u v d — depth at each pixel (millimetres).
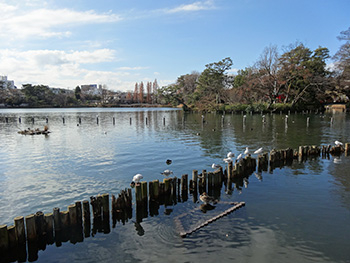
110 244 8273
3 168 16750
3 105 115375
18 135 32406
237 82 85250
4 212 10328
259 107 66250
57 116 67000
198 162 17734
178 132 33812
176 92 120500
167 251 7789
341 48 61250
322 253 7559
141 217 10016
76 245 8281
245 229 8906
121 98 163625
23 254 7934
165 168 16281
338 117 53375
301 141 26078
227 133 32281
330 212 10117
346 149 19922
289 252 7613
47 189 12773
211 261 7273
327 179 13992
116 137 29891
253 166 15984
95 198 9719
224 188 12922
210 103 77938
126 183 13547
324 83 62844
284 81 63656
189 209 10602
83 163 17703
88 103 143875
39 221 8438
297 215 9891
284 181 13773
